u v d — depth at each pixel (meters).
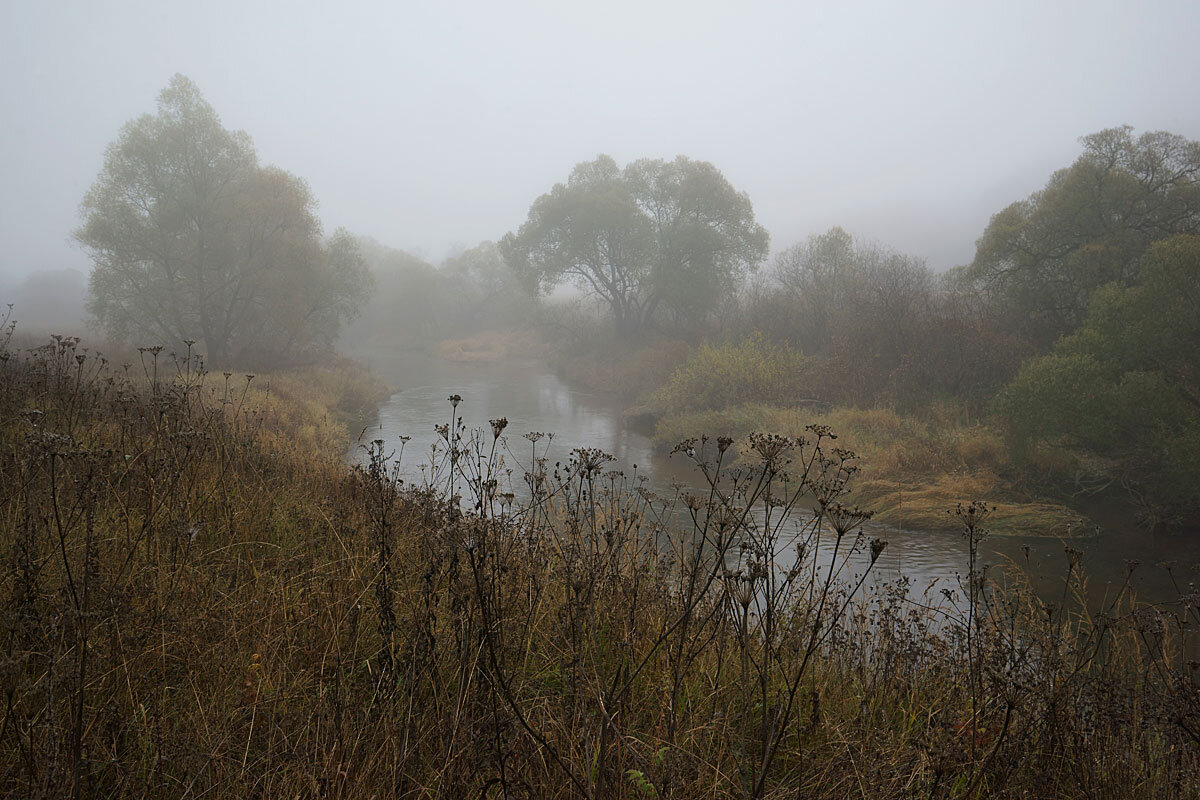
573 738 2.50
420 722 2.49
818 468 14.52
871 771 2.58
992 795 2.52
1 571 2.95
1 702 2.30
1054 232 21.22
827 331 27.80
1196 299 13.29
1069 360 14.17
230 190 28.31
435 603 3.01
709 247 36.56
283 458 6.82
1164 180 20.11
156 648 2.73
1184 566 10.27
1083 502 13.38
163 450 4.73
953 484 14.09
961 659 3.98
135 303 27.62
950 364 20.89
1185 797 2.95
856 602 5.14
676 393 24.05
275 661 2.92
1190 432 12.23
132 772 2.20
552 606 3.46
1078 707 3.32
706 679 3.22
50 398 6.27
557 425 23.48
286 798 2.17
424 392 32.09
